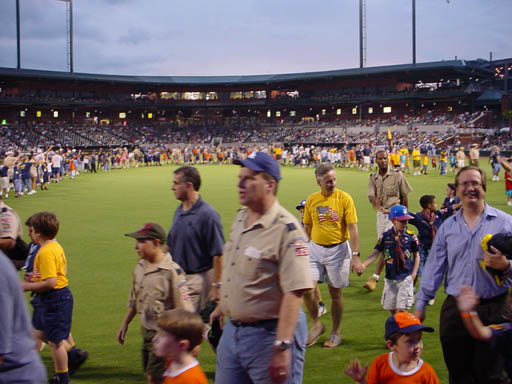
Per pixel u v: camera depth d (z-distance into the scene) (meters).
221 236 5.02
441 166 34.69
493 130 68.88
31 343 3.12
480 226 4.12
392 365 3.78
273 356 3.22
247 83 90.25
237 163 3.50
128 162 54.34
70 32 82.19
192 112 95.25
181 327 3.41
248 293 3.39
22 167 24.94
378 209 9.05
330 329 6.77
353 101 83.88
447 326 4.24
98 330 6.79
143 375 5.43
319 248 6.39
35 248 5.08
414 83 83.75
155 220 16.39
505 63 89.06
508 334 3.96
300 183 29.28
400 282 6.29
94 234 13.90
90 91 86.94
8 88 79.12
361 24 83.31
